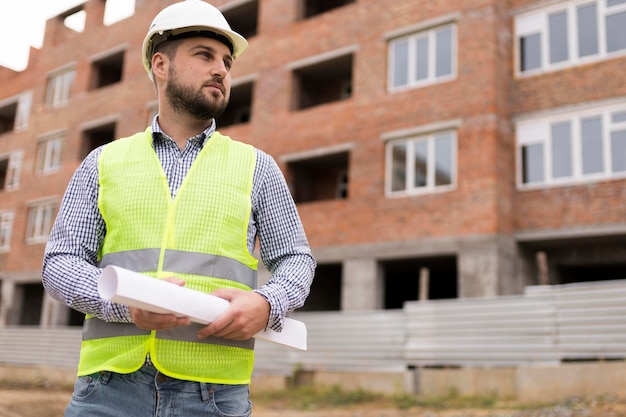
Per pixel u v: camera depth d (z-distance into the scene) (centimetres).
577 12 1569
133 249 189
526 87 1595
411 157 1666
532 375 1048
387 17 1789
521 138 1584
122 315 178
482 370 1124
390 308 2241
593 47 1534
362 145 1753
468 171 1546
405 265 1789
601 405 913
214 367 185
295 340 193
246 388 197
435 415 961
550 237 1494
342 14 1891
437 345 1233
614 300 1035
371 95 1769
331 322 1391
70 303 183
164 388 181
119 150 206
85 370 188
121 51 2522
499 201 1505
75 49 2708
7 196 2831
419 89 1678
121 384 183
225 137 212
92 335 191
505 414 912
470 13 1630
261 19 2077
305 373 1388
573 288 1084
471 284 1479
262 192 209
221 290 177
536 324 1113
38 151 2758
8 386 1742
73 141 2605
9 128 3262
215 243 191
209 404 184
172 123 209
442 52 1677
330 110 1845
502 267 1479
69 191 203
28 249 2645
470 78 1593
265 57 2036
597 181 1466
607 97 1489
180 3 207
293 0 2025
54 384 1806
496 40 1588
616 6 1520
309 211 1800
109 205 196
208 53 206
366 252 1672
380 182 1694
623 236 1449
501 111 1574
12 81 3070
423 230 1587
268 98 1997
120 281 150
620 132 1462
